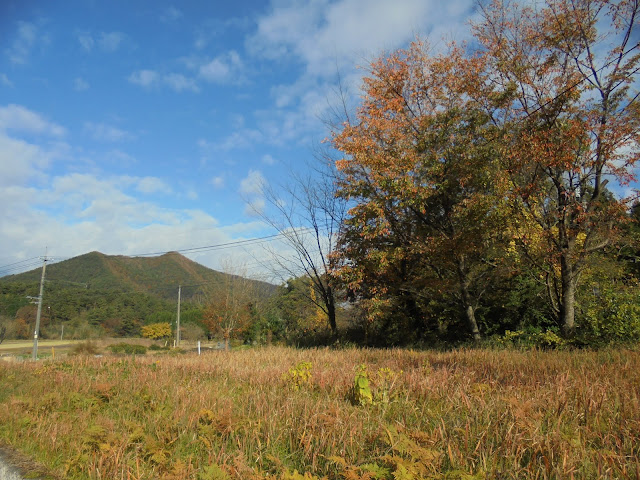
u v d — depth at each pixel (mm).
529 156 14781
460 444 4398
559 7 15359
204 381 9250
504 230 16531
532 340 14969
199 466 4293
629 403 5305
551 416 5082
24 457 5133
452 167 17109
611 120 14164
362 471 3740
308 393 7113
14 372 13070
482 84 16906
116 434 5121
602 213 14664
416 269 21156
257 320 40375
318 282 24125
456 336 21031
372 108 18797
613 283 16656
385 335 23016
